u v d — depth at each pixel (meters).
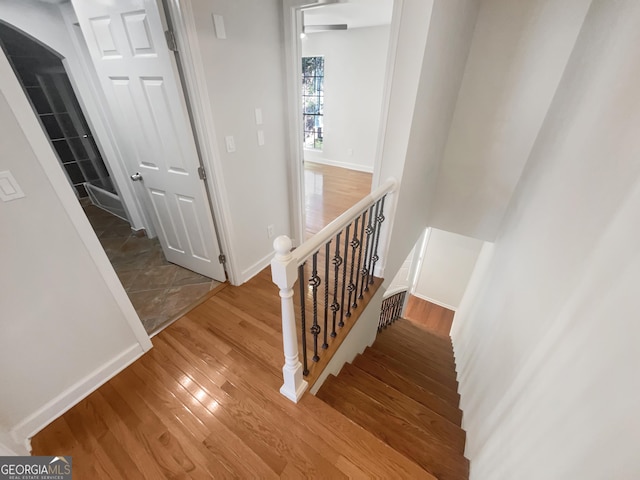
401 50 1.55
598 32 1.45
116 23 1.65
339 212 3.99
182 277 2.54
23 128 1.10
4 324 1.19
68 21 2.38
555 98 2.04
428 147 2.20
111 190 3.73
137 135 2.04
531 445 0.92
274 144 2.38
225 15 1.69
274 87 2.21
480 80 2.39
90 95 2.65
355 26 4.57
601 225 0.90
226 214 2.11
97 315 1.50
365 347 2.60
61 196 1.25
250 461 1.26
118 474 1.22
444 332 4.53
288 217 2.84
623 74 1.01
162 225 2.47
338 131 5.70
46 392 1.37
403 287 4.57
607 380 0.65
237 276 2.38
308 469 1.23
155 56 1.63
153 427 1.38
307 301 2.24
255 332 1.95
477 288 3.07
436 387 2.31
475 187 2.78
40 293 1.27
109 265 1.49
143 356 1.76
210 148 1.85
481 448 1.40
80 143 3.73
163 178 2.14
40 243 1.23
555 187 1.45
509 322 1.59
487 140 2.55
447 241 4.57
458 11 1.80
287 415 1.43
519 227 1.96
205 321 2.04
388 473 1.22
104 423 1.40
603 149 1.03
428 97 1.80
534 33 2.09
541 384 0.99
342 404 1.74
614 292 0.72
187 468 1.24
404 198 2.06
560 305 1.03
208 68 1.68
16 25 2.24
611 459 0.58
